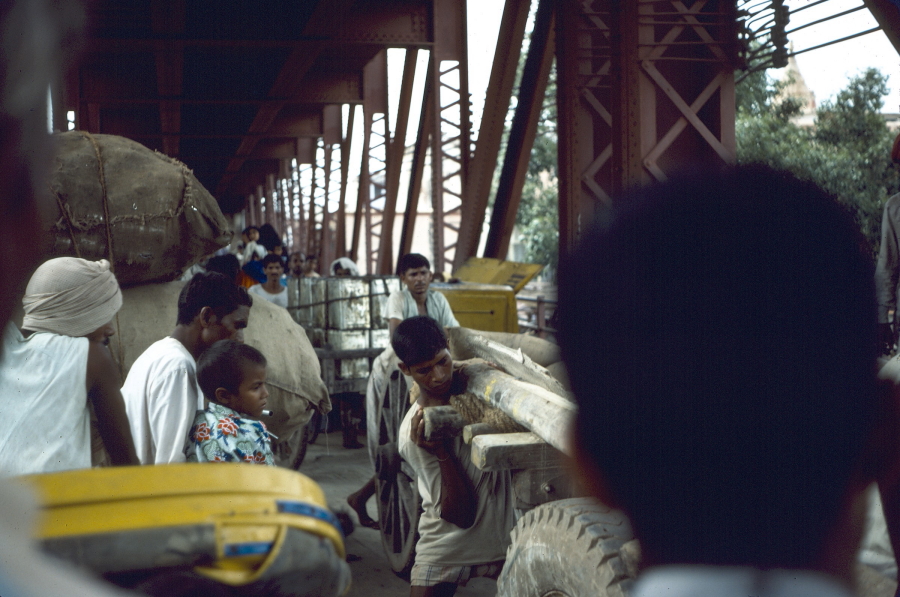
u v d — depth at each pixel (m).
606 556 1.39
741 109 9.30
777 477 0.53
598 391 0.56
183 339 2.80
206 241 3.93
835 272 0.52
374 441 4.64
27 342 2.08
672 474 0.54
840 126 7.64
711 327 0.52
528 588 1.71
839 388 0.53
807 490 0.53
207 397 2.62
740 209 0.52
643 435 0.55
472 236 11.82
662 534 0.56
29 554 0.39
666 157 5.64
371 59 18.73
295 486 0.66
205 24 12.51
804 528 0.54
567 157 6.73
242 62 18.09
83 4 0.35
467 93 12.67
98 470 0.59
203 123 23.77
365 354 6.88
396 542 4.12
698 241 0.53
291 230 32.84
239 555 0.57
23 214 0.35
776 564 0.54
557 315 0.58
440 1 12.80
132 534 0.54
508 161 10.98
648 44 5.40
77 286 2.20
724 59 5.48
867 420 0.54
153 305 3.90
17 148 0.34
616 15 5.53
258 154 30.17
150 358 2.60
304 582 0.61
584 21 6.77
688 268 0.53
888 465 0.61
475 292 7.44
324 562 0.62
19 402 1.99
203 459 2.50
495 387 2.44
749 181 0.54
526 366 2.51
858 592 0.56
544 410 1.97
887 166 7.34
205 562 0.56
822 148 7.69
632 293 0.54
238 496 0.61
